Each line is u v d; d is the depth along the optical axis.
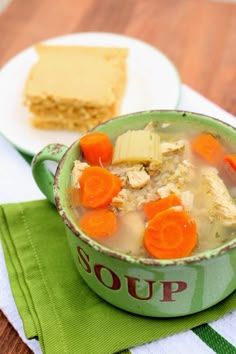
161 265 0.50
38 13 0.85
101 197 0.54
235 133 0.56
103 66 0.73
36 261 0.59
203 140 0.57
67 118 0.71
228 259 0.51
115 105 0.72
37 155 0.58
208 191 0.54
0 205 0.63
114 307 0.56
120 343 0.54
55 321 0.56
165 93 0.72
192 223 0.52
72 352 0.54
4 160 0.69
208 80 0.75
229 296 0.56
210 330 0.55
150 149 0.56
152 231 0.51
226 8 0.83
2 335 0.57
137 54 0.76
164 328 0.55
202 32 0.80
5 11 0.85
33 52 0.77
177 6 0.84
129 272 0.51
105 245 0.52
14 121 0.72
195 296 0.53
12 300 0.58
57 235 0.61
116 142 0.57
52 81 0.72
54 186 0.54
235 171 0.56
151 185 0.55
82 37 0.78
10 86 0.75
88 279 0.56
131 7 0.84
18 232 0.61
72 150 0.56
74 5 0.85
